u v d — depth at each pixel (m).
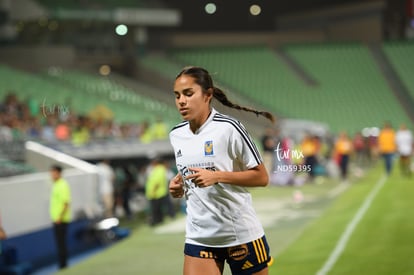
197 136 6.75
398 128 67.12
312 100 70.81
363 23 80.50
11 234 21.12
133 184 35.91
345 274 15.37
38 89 51.47
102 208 27.36
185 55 77.25
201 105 6.66
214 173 6.41
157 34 78.31
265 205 31.08
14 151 29.17
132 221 29.64
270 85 73.44
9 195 21.14
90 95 55.19
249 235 6.88
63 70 62.16
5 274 19.66
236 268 6.98
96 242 25.22
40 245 22.62
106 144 36.88
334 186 38.44
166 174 29.06
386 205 26.88
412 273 14.96
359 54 77.94
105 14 63.91
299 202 31.66
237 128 6.65
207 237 6.86
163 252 20.94
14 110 37.78
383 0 78.62
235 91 72.19
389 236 19.89
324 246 19.17
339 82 73.88
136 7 70.75
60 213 19.89
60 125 35.53
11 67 58.25
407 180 36.78
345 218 24.56
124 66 72.19
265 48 80.38
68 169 27.11
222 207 6.75
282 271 16.20
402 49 78.12
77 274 18.48
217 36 80.81
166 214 30.94
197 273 6.91
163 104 61.12
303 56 78.75
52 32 64.06
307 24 84.56
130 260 19.92
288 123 55.00
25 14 58.19
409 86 72.50
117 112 52.41
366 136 53.56
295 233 22.48
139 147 38.78
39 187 22.81
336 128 66.56
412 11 79.56
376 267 15.89
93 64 69.81
